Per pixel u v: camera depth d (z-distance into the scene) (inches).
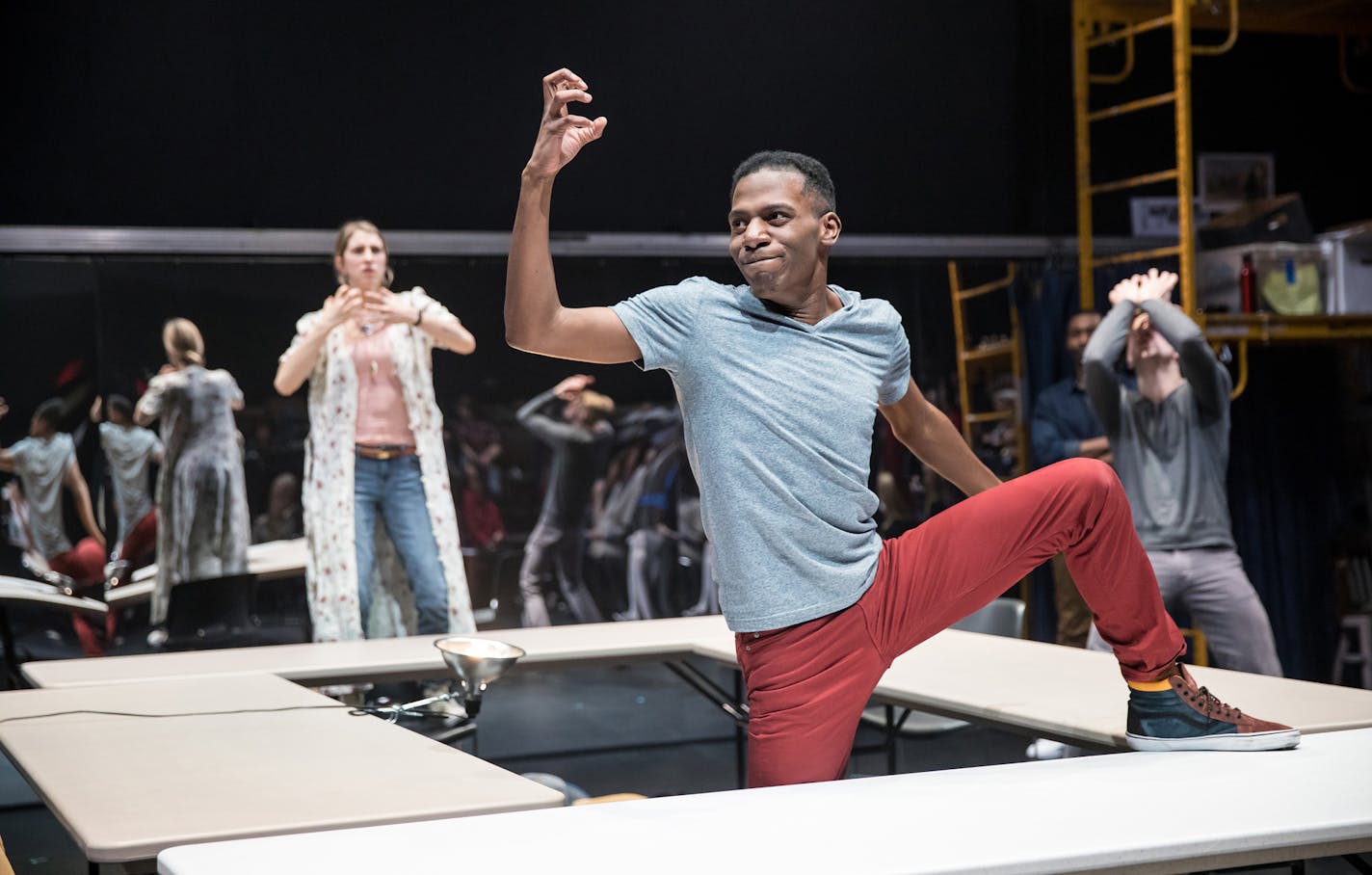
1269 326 197.0
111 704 90.8
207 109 194.1
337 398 165.3
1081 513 71.9
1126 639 73.6
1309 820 57.0
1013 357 221.9
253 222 196.1
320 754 73.5
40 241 182.1
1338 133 248.5
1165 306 169.6
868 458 75.0
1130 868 53.6
